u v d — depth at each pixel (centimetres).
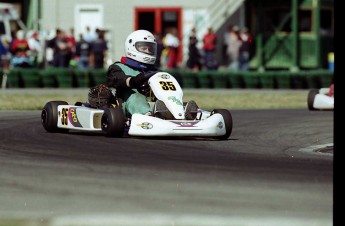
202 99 4647
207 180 1683
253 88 5981
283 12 7062
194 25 7356
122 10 7381
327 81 6034
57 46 6388
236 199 1497
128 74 2523
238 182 1666
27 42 6219
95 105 2542
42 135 2522
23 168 1806
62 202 1462
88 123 2466
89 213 1373
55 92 5078
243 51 6831
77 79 5741
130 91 2509
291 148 2389
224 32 7312
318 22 7000
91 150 2136
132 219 1320
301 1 7012
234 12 7275
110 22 7400
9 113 3422
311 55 7031
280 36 7056
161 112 2461
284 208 1427
